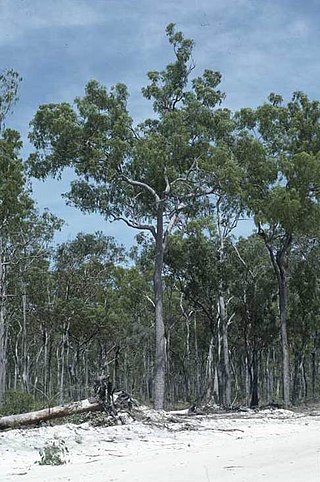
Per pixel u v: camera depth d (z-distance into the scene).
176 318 61.69
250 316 50.72
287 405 41.38
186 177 36.41
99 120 35.16
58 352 61.91
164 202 36.34
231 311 53.47
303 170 39.19
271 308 50.75
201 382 68.88
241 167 37.88
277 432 25.59
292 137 41.62
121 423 25.27
